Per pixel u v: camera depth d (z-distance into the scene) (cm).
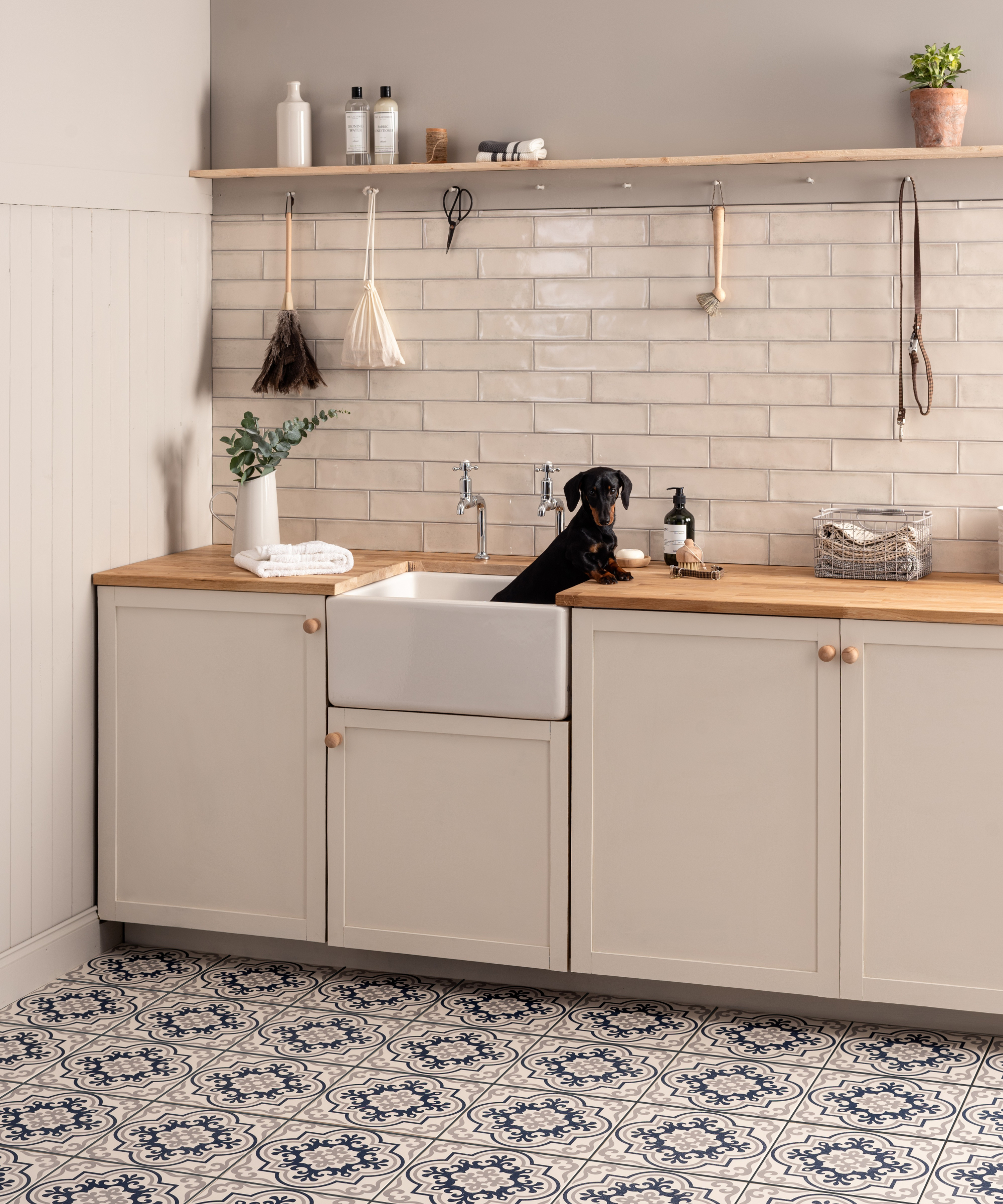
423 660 314
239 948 351
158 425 365
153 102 357
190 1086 281
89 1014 316
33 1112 271
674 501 356
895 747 290
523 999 324
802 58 341
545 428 367
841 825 295
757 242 347
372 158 371
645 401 359
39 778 327
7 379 308
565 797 311
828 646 289
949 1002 293
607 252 357
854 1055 294
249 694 330
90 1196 242
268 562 329
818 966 300
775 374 349
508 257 364
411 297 372
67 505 331
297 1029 308
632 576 332
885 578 324
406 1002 323
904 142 337
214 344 389
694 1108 271
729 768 301
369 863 327
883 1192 241
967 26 330
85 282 333
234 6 379
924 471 342
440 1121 267
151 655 337
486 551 368
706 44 347
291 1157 254
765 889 302
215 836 338
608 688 306
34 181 313
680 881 307
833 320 344
